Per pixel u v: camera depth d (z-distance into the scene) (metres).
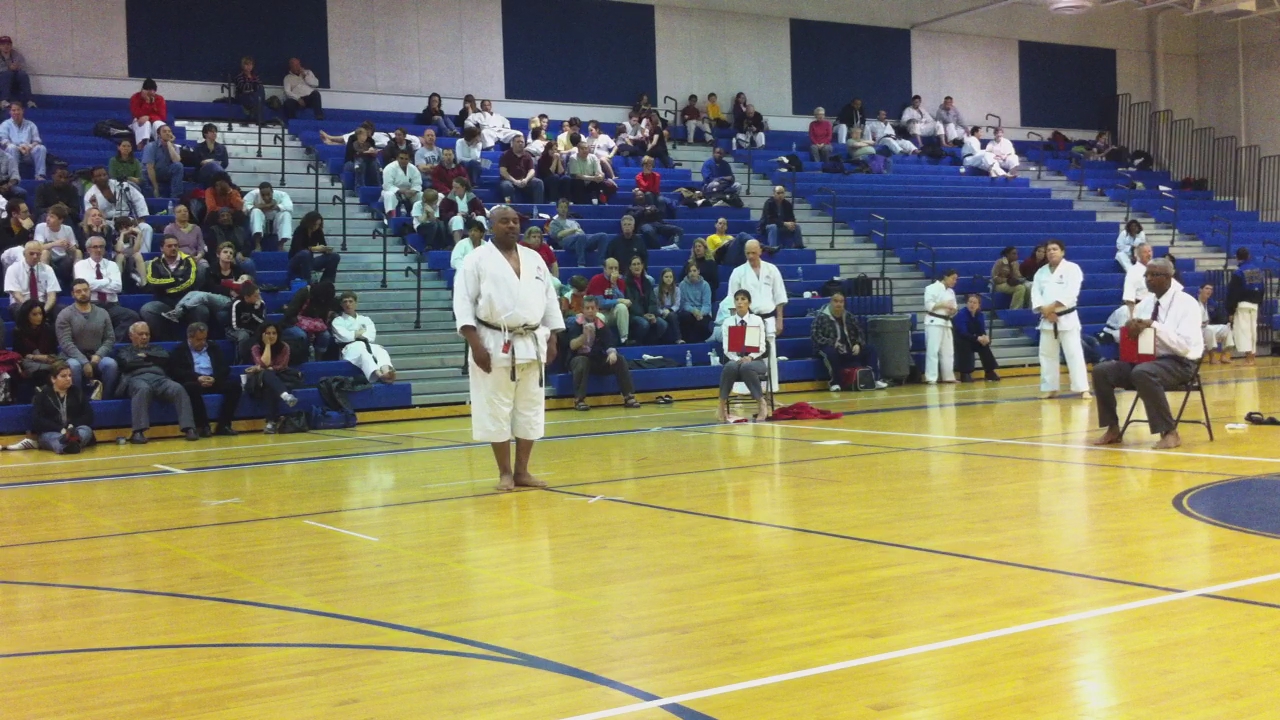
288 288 13.84
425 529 6.07
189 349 11.53
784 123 24.67
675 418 12.10
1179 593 4.26
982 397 13.68
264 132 18.56
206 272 12.88
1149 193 25.77
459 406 13.25
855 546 5.30
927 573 4.71
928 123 25.45
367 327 13.06
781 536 5.58
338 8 20.19
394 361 13.59
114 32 18.52
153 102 17.17
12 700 3.40
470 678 3.51
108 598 4.70
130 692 3.45
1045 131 27.80
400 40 20.75
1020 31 27.39
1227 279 20.89
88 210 12.95
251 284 12.44
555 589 4.64
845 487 7.07
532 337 7.25
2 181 14.38
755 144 23.19
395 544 5.68
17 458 9.98
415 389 13.23
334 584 4.84
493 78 21.62
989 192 23.53
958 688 3.28
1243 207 27.62
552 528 5.99
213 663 3.74
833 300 15.41
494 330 7.14
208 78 19.14
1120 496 6.46
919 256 19.72
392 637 3.99
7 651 3.95
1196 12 26.12
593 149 19.75
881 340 15.80
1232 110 28.33
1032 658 3.53
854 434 10.03
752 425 11.16
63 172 13.73
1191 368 8.63
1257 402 11.97
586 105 22.59
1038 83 27.70
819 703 3.19
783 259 18.19
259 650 3.87
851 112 24.31
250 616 4.34
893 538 5.46
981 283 19.06
